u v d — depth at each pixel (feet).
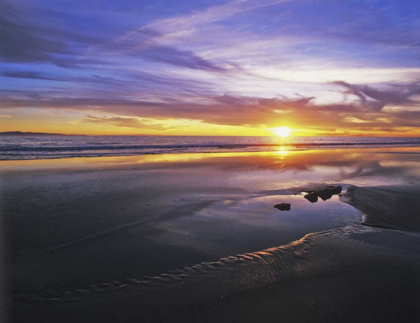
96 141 157.69
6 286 12.01
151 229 19.39
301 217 22.50
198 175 42.27
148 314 10.18
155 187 33.01
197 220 21.52
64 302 10.94
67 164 52.90
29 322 9.78
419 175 43.70
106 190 30.81
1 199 26.13
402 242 16.43
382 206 25.07
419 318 9.55
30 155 70.23
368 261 13.78
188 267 13.76
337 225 20.44
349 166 55.06
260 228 19.84
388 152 96.73
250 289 11.57
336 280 12.05
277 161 63.31
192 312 10.20
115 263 14.32
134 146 113.29
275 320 9.64
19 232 18.19
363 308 10.16
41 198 26.73
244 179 39.45
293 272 12.84
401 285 11.53
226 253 15.49
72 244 16.57
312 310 10.12
